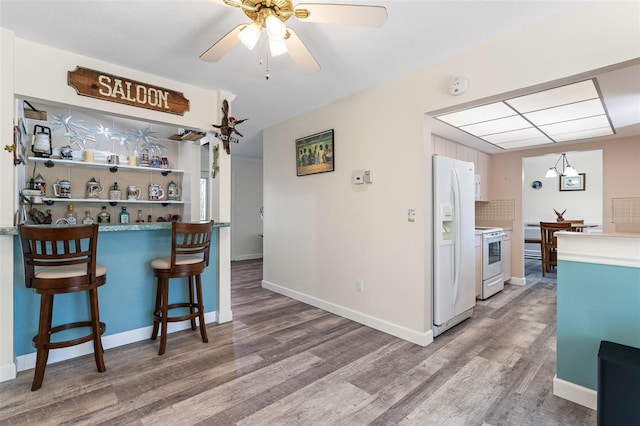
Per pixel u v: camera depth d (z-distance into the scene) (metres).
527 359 2.34
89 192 3.59
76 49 2.29
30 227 1.85
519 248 4.76
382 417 1.68
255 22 1.56
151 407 1.76
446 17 1.90
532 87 2.01
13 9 1.83
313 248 3.69
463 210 3.10
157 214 4.15
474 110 2.95
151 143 4.09
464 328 2.97
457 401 1.82
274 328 2.97
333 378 2.07
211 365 2.24
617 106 2.85
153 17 1.92
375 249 2.97
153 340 2.68
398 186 2.76
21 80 2.15
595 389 1.76
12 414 1.69
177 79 2.81
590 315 1.78
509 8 1.82
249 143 5.37
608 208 4.08
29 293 2.17
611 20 1.69
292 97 3.27
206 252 2.71
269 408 1.75
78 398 1.83
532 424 1.63
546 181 7.26
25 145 3.07
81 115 3.63
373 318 2.98
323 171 3.50
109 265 2.53
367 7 1.44
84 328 2.40
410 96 2.65
